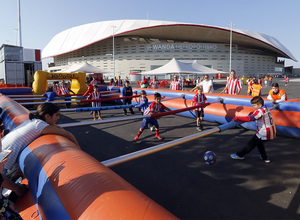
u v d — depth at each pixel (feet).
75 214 3.85
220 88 93.30
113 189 4.12
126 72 280.51
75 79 43.24
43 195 5.07
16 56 54.85
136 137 17.80
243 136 18.63
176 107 28.91
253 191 9.95
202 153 14.83
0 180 4.81
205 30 264.93
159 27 254.68
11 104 16.39
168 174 11.80
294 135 17.04
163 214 3.54
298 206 8.70
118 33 264.93
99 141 18.01
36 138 7.57
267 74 304.50
